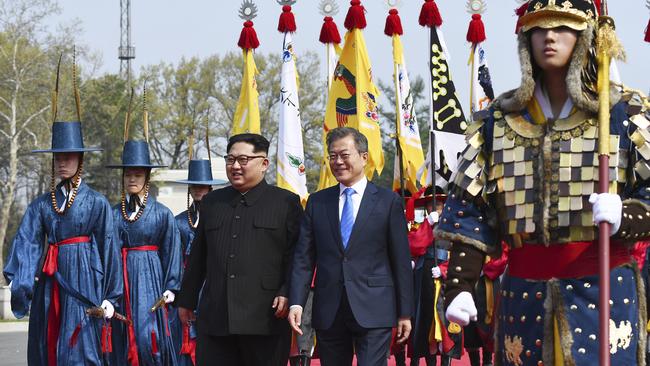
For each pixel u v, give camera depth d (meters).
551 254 13.02
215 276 21.44
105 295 28.31
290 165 37.03
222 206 21.81
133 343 31.67
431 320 33.94
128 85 145.62
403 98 37.19
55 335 28.09
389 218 21.00
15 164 118.56
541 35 13.19
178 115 149.50
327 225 21.08
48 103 124.88
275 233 21.47
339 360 21.05
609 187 12.90
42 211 28.09
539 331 13.02
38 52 120.19
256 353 21.38
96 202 28.16
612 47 12.91
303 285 21.03
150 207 32.41
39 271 28.19
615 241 12.91
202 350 21.47
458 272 13.59
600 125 12.66
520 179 13.27
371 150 36.12
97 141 143.50
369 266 20.81
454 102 36.38
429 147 36.06
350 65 36.41
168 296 32.06
